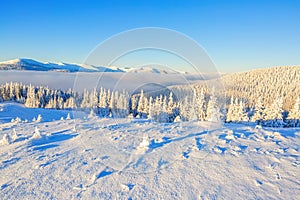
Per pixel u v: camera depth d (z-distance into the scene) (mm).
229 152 5160
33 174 4133
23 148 5664
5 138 6328
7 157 5051
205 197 3322
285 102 60531
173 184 3717
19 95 63938
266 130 7535
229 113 28438
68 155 5121
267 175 3979
